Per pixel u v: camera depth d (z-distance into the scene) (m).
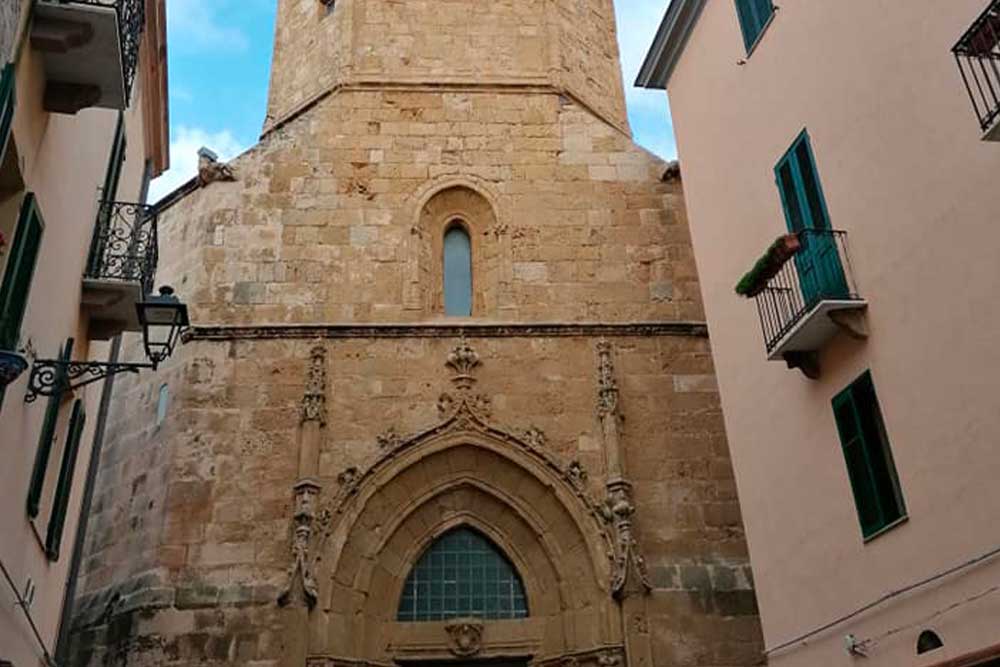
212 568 18.42
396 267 22.12
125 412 21.73
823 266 13.66
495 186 23.44
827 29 14.23
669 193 23.67
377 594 19.11
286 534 18.86
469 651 18.88
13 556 11.17
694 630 18.53
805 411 14.38
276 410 20.06
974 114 10.84
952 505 10.99
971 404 10.78
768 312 15.37
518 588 19.86
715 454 20.45
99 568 19.88
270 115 26.27
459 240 23.56
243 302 21.28
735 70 17.58
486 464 20.23
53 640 15.13
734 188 17.34
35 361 11.26
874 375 12.67
